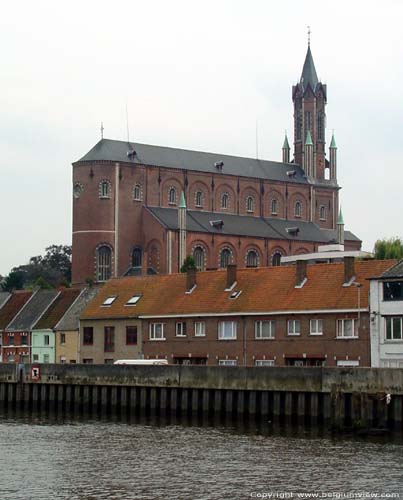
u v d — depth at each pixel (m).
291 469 61.19
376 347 95.38
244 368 84.56
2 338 141.12
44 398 102.25
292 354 101.50
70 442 75.19
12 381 104.94
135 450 70.31
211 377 86.81
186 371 88.75
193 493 54.94
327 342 99.00
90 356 121.44
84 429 83.75
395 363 94.06
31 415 98.19
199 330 109.69
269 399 83.38
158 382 90.88
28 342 137.12
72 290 140.00
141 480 58.78
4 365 105.88
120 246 198.38
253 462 63.91
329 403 78.94
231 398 85.62
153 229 199.00
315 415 79.81
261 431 78.25
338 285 101.50
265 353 103.56
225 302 108.69
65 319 133.00
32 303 142.38
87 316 121.62
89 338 121.88
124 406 93.75
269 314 103.31
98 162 197.88
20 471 62.16
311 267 106.12
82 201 198.38
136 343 115.81
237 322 106.19
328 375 79.00
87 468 63.03
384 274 95.31
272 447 69.94
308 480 57.81
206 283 114.19
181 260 196.38
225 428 81.19
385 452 66.69
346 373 77.75
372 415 75.44
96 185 197.75
